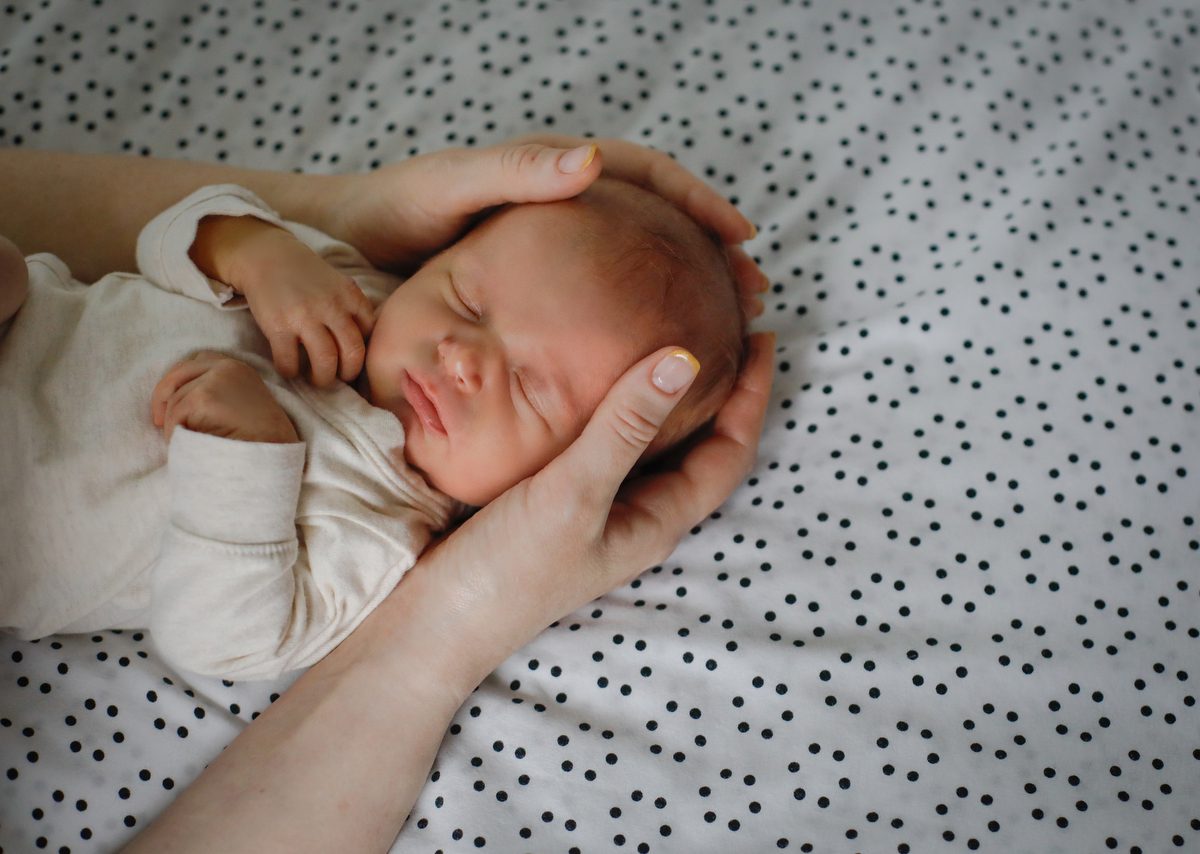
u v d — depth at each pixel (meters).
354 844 1.15
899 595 1.33
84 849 1.17
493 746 1.26
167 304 1.30
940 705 1.27
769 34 1.80
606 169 1.51
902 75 1.76
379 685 1.21
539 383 1.28
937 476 1.40
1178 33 1.77
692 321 1.33
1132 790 1.23
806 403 1.47
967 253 1.59
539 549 1.22
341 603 1.24
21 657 1.25
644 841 1.22
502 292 1.30
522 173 1.32
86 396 1.21
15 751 1.19
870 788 1.24
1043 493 1.39
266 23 1.79
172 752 1.22
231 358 1.27
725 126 1.73
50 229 1.47
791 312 1.57
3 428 1.18
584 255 1.31
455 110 1.73
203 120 1.71
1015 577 1.34
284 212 1.54
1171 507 1.38
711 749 1.26
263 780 1.14
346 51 1.78
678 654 1.30
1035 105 1.73
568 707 1.28
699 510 1.36
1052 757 1.25
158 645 1.21
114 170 1.51
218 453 1.14
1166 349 1.47
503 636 1.24
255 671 1.22
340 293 1.29
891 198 1.66
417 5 1.82
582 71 1.77
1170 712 1.27
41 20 1.74
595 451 1.20
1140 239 1.55
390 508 1.29
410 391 1.29
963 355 1.48
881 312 1.54
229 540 1.15
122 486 1.21
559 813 1.23
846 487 1.41
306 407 1.28
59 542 1.20
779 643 1.30
